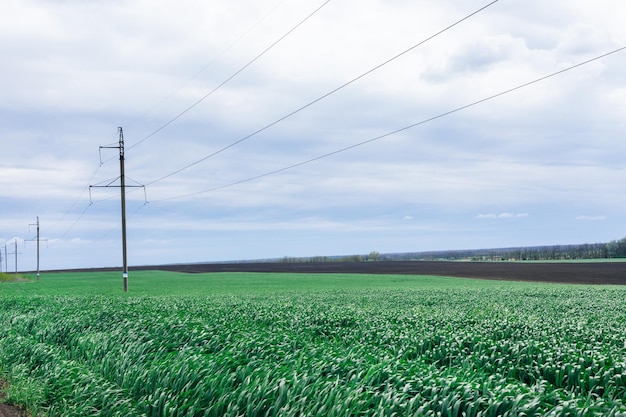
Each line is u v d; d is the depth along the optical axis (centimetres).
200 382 915
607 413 737
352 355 1070
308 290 4888
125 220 5284
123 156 5309
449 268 10781
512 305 2888
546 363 1110
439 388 818
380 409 743
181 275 10019
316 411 770
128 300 3108
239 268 13888
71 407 1011
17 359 1432
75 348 1523
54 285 6700
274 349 1215
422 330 1564
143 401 945
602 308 2675
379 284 6088
